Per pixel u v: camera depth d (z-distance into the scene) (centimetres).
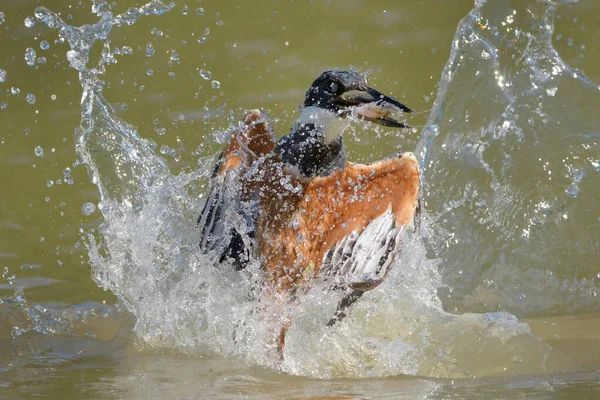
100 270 1007
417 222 957
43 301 1041
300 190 866
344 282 878
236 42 1850
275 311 877
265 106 1567
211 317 909
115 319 1012
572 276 1058
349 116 884
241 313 896
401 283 988
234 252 905
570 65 1672
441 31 1891
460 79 1178
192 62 1761
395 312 948
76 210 1263
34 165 1388
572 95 1167
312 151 876
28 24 1067
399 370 843
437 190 1134
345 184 879
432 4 2027
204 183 1192
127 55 1777
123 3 1958
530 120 1153
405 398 720
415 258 1000
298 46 1834
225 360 874
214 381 798
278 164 877
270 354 865
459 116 1163
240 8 2003
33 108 1602
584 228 1086
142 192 1034
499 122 1156
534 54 1184
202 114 1535
